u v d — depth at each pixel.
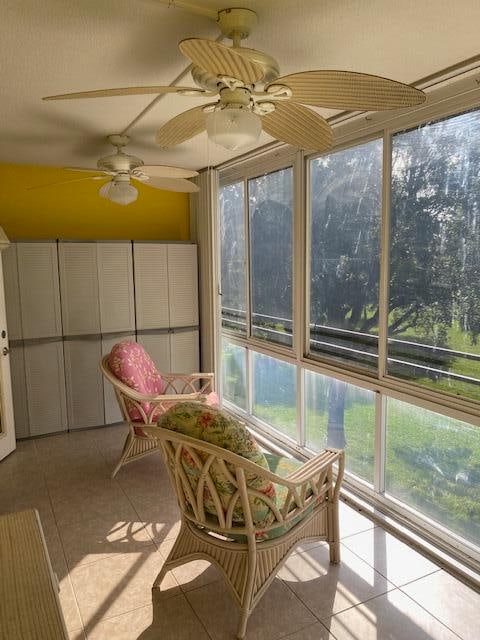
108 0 1.49
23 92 2.29
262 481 1.82
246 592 1.88
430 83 2.20
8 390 3.69
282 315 3.66
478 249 2.15
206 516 1.99
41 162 3.97
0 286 3.62
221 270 4.55
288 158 3.38
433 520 2.53
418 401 2.49
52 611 0.83
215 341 4.41
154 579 2.25
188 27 1.69
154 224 4.69
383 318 2.67
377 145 2.68
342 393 3.14
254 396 4.25
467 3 1.53
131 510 2.86
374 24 1.67
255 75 1.36
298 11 1.58
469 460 2.31
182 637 1.91
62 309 4.01
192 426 1.79
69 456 3.64
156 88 1.53
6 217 4.11
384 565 2.34
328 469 2.15
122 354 3.23
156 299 4.36
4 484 3.20
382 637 1.90
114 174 3.11
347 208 2.94
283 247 3.59
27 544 1.01
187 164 4.11
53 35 1.72
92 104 2.48
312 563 2.36
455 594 2.14
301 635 1.91
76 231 4.38
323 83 1.43
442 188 2.30
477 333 2.18
